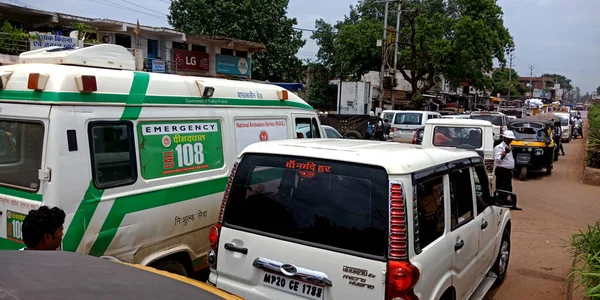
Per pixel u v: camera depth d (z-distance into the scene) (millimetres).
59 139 3363
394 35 32750
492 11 31234
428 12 38250
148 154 4047
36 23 18188
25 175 3516
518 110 49344
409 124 21484
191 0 29609
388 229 2859
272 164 3406
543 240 8016
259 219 3357
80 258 1781
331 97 40688
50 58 4133
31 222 2889
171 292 1609
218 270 3477
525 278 6117
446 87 51531
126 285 1550
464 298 3971
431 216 3240
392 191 2902
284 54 30578
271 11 29375
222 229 3484
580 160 20016
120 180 3801
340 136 12922
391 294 2803
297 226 3191
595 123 23000
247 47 27625
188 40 24016
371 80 41500
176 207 4305
